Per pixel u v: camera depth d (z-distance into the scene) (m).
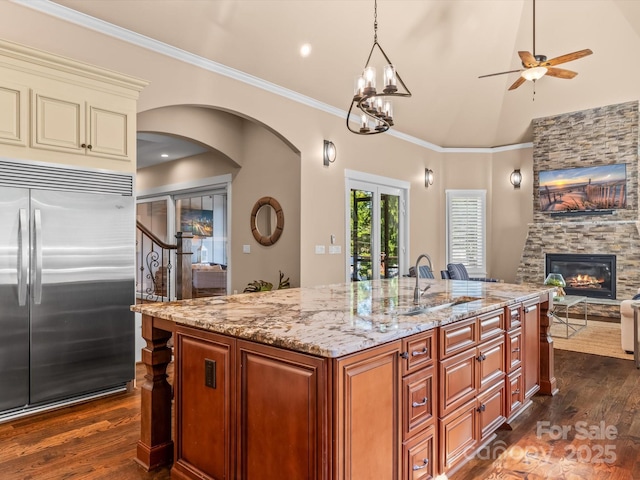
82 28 3.49
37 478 2.19
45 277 3.02
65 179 3.12
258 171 6.15
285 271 5.72
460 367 2.25
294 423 1.61
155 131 5.27
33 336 2.97
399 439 1.81
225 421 1.88
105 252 3.34
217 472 1.92
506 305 2.74
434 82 6.40
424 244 7.92
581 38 5.97
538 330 3.30
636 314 4.17
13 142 2.87
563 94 7.02
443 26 5.37
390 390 1.77
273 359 1.69
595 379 3.80
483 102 7.39
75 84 3.17
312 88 5.39
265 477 1.72
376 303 2.53
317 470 1.53
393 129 7.06
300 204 5.50
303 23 4.46
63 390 3.12
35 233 2.96
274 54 4.67
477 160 8.43
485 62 6.44
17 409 2.92
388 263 7.11
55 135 3.06
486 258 8.45
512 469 2.32
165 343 2.39
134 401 3.29
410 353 1.88
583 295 7.11
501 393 2.69
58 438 2.65
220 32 4.16
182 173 7.84
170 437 2.38
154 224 8.79
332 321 1.96
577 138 7.26
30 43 3.21
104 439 2.63
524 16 5.80
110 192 3.37
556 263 7.45
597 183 7.06
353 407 1.57
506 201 8.33
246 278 6.35
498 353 2.67
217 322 1.92
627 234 6.78
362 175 6.45
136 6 3.61
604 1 5.45
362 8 4.59
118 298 3.42
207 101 4.41
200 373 2.00
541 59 4.46
